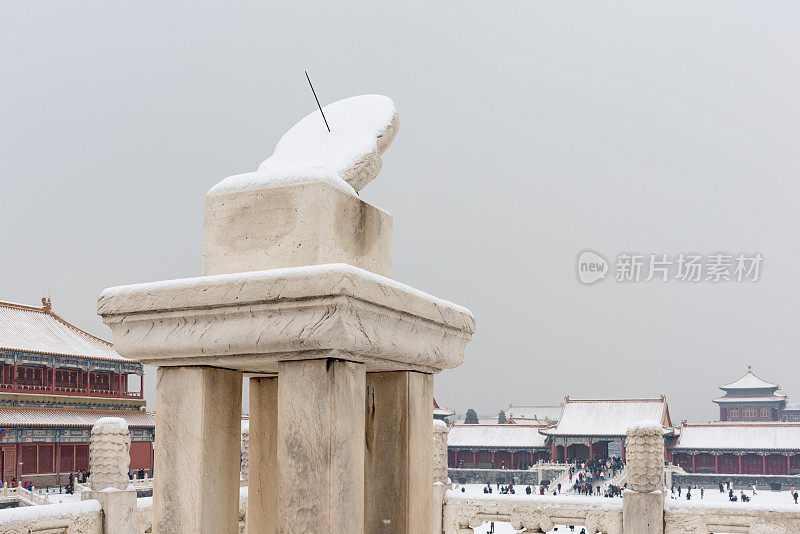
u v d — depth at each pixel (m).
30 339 59.31
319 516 3.27
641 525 9.80
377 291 3.42
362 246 4.05
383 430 4.07
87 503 10.37
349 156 4.40
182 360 3.69
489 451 87.88
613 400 85.38
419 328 3.89
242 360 3.54
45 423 55.56
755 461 79.62
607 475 73.62
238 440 3.91
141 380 68.19
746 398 131.62
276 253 3.72
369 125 4.64
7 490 37.72
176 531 3.63
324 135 4.67
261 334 3.35
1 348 55.03
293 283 3.29
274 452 4.28
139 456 63.31
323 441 3.32
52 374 59.81
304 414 3.38
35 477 55.88
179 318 3.57
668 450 81.50
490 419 176.88
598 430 81.56
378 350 3.50
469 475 81.19
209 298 3.46
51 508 9.72
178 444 3.70
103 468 10.84
